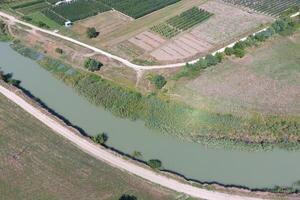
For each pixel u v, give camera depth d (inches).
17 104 5438.0
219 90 5580.7
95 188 4365.2
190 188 4357.8
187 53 6299.2
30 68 6195.9
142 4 7480.3
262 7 7401.6
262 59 6146.7
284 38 6574.8
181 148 4901.6
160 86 5610.2
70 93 5728.3
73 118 5339.6
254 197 4261.8
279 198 4249.5
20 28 6948.8
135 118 5300.2
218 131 5059.1
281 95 5506.9
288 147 4867.1
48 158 4690.0
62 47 6456.7
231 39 6584.6
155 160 4618.6
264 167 4665.4
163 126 5177.2
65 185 4399.6
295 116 5182.1
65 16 7194.9
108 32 6796.3
